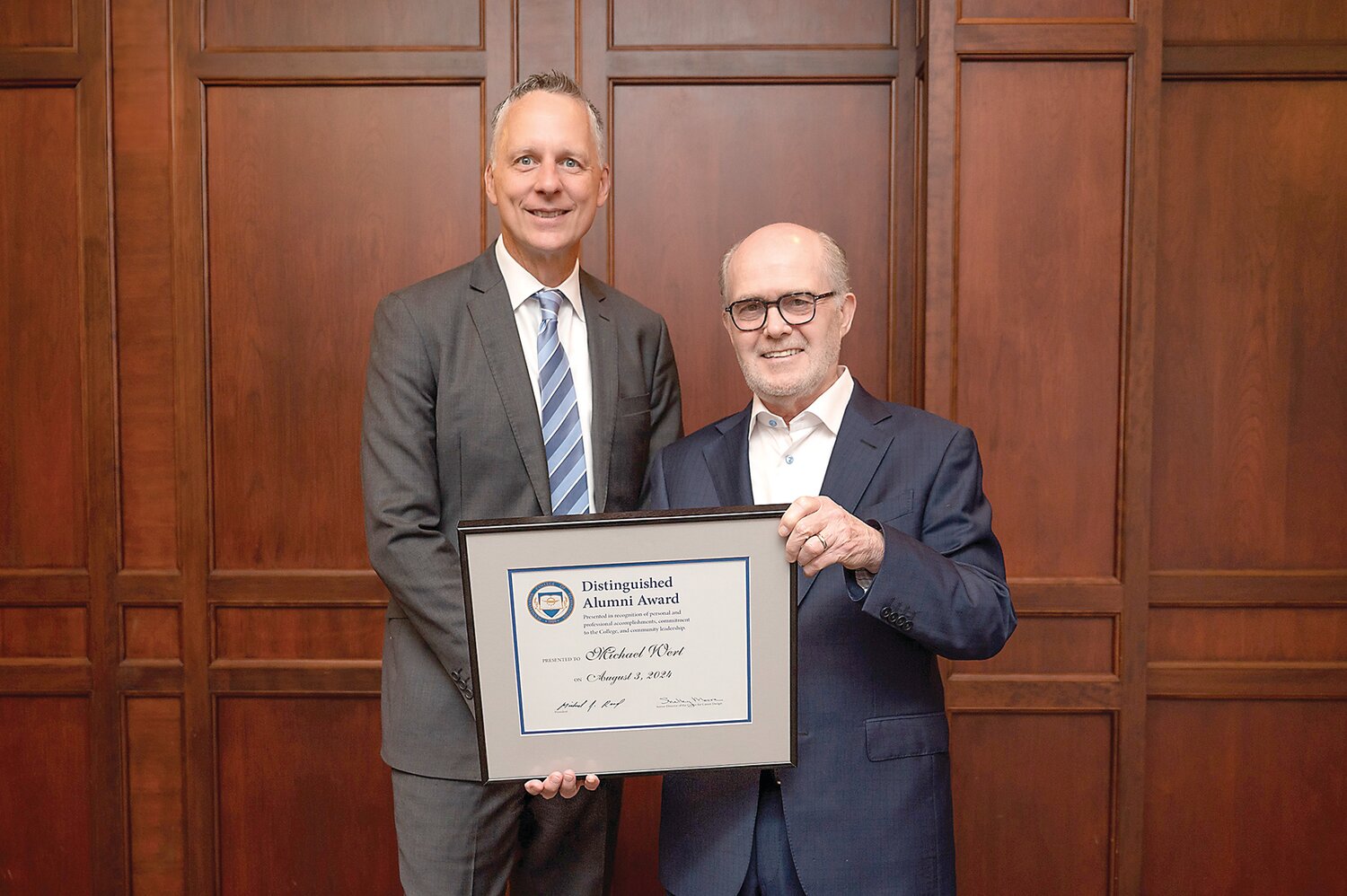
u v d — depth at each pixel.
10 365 2.57
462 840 1.68
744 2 2.53
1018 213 2.38
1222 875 2.53
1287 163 2.49
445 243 2.54
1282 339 2.50
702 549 1.35
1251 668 2.50
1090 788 2.48
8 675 2.58
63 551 2.59
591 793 1.79
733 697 1.38
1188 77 2.47
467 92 2.53
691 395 2.57
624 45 2.53
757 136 2.54
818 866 1.40
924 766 1.45
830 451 1.57
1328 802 2.52
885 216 2.55
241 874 2.59
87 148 2.52
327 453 2.56
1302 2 2.46
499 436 1.70
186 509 2.56
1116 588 2.42
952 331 2.38
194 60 2.51
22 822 2.61
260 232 2.54
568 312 1.82
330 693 2.56
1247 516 2.52
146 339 2.56
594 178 1.76
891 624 1.35
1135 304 2.36
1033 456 2.42
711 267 2.55
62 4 2.52
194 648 2.56
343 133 2.53
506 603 1.36
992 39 2.34
